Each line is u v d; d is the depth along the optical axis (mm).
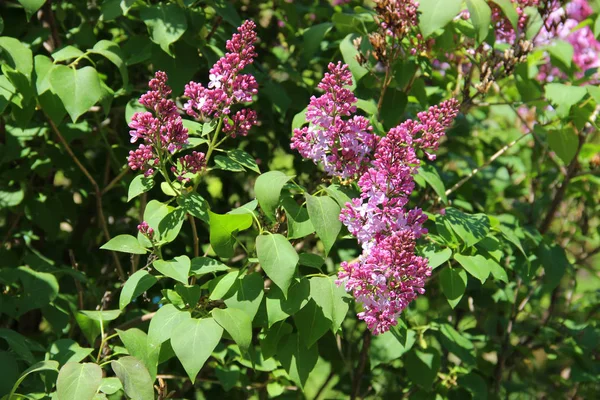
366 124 2240
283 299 2184
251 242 3760
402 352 2992
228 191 3799
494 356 4277
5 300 2643
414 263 2018
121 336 2234
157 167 2223
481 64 2871
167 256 3434
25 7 2611
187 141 2236
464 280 2445
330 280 2188
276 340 2332
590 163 3412
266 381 3250
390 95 2904
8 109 3111
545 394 4008
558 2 3092
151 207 2299
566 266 3125
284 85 3412
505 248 3236
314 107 2209
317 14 3688
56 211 3309
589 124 3324
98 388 2057
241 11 3850
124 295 2170
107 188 3068
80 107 2480
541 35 3424
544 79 3949
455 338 3094
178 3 2865
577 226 4039
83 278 2848
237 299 2180
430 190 3471
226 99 2223
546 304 4418
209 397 3447
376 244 2111
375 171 2143
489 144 4246
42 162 3240
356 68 2785
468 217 2555
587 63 4031
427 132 2320
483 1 2602
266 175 2150
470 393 3213
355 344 3697
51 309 2771
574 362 3504
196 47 2939
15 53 2498
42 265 2834
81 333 3248
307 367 2312
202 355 2023
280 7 3693
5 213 3615
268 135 3730
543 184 3871
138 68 3512
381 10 2572
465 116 3762
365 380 3586
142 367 2145
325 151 2260
